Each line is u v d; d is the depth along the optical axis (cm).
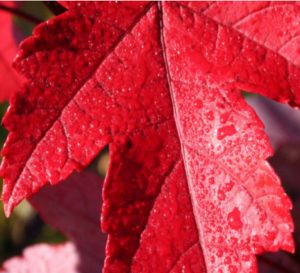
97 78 24
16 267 35
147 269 23
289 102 24
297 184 43
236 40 25
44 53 24
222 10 25
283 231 23
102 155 56
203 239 24
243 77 24
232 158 24
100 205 33
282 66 24
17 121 24
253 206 24
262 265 34
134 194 24
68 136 24
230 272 23
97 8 25
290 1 25
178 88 24
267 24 25
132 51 24
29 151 24
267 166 24
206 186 24
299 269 34
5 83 36
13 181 24
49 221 33
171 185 24
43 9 50
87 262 34
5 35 36
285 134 44
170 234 24
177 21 25
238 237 23
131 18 25
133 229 24
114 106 24
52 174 24
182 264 23
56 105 24
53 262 35
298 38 25
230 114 24
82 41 24
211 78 24
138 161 24
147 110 24
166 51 25
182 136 24
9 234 61
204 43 25
